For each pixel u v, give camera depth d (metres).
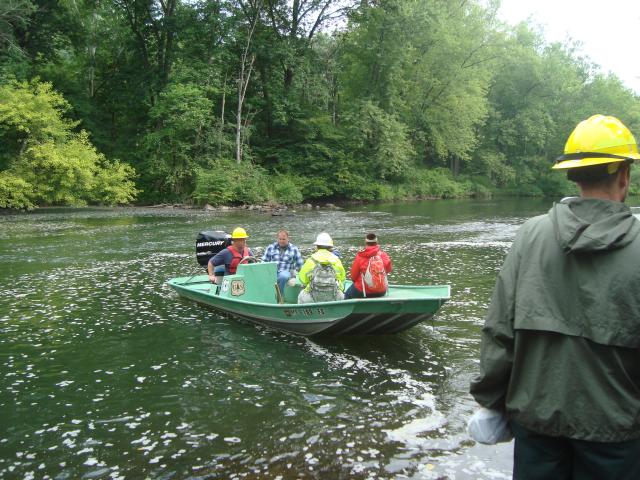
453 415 4.16
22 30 30.94
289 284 7.26
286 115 34.12
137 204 29.72
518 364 1.71
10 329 6.66
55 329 6.67
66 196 26.19
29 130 24.59
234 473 3.36
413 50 36.16
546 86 47.19
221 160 30.11
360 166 34.31
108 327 6.75
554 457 1.70
